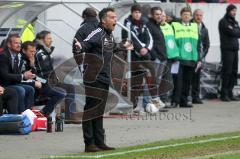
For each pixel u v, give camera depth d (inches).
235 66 2317.9
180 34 2114.9
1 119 1610.5
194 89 2224.4
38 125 1675.7
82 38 1434.5
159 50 2011.6
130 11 2068.2
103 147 1406.3
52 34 2139.5
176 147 1433.3
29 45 1732.3
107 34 1386.6
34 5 1779.0
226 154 1362.0
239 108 2139.5
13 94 1658.5
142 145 1466.5
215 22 2393.0
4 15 1756.9
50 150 1425.9
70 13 2170.3
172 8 2212.1
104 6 2016.5
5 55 1675.7
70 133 1642.5
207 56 2368.4
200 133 1652.3
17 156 1357.0
